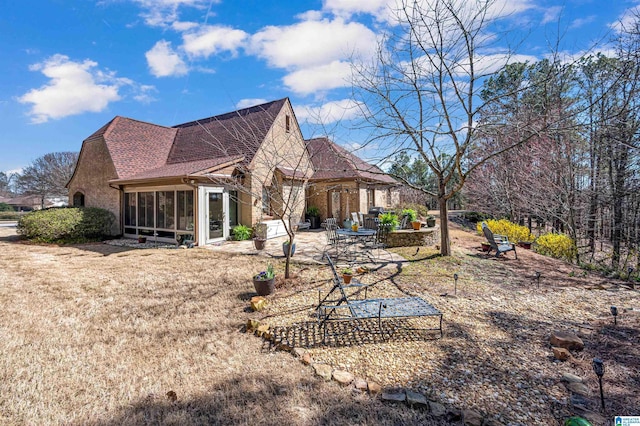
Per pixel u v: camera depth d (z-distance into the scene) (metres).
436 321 4.79
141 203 14.39
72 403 2.94
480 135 8.06
